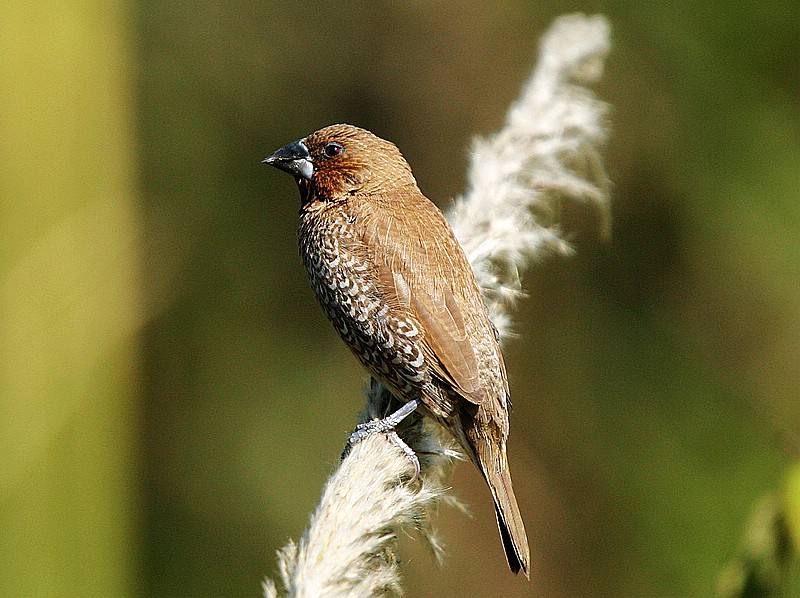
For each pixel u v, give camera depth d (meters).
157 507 14.77
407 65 16.00
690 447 13.34
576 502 13.96
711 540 12.45
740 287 13.43
